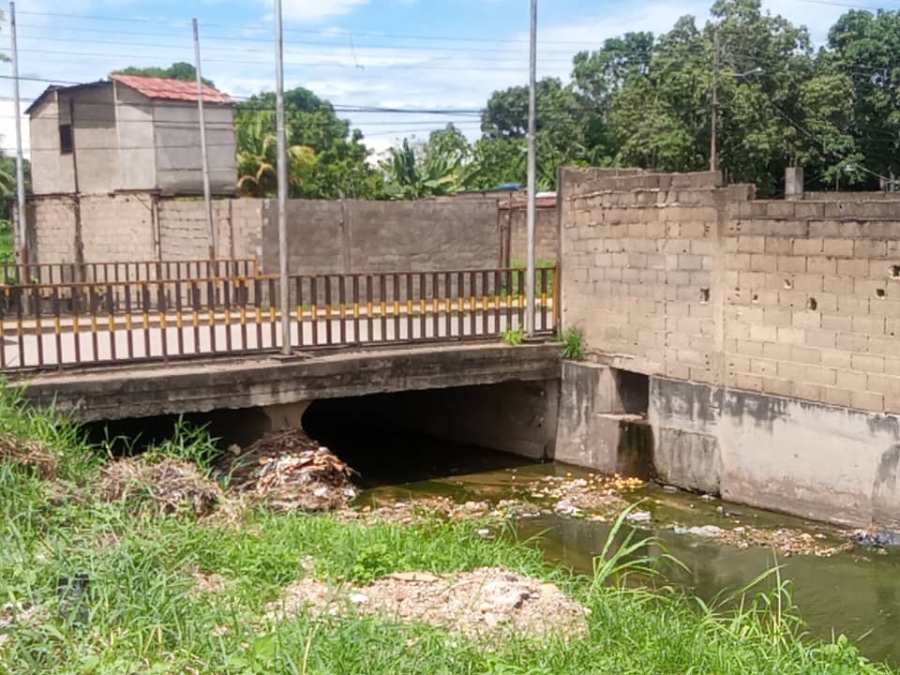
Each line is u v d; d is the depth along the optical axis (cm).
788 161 3359
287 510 1150
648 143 3331
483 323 1568
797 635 891
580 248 1582
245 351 1376
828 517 1219
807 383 1241
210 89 2722
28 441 970
